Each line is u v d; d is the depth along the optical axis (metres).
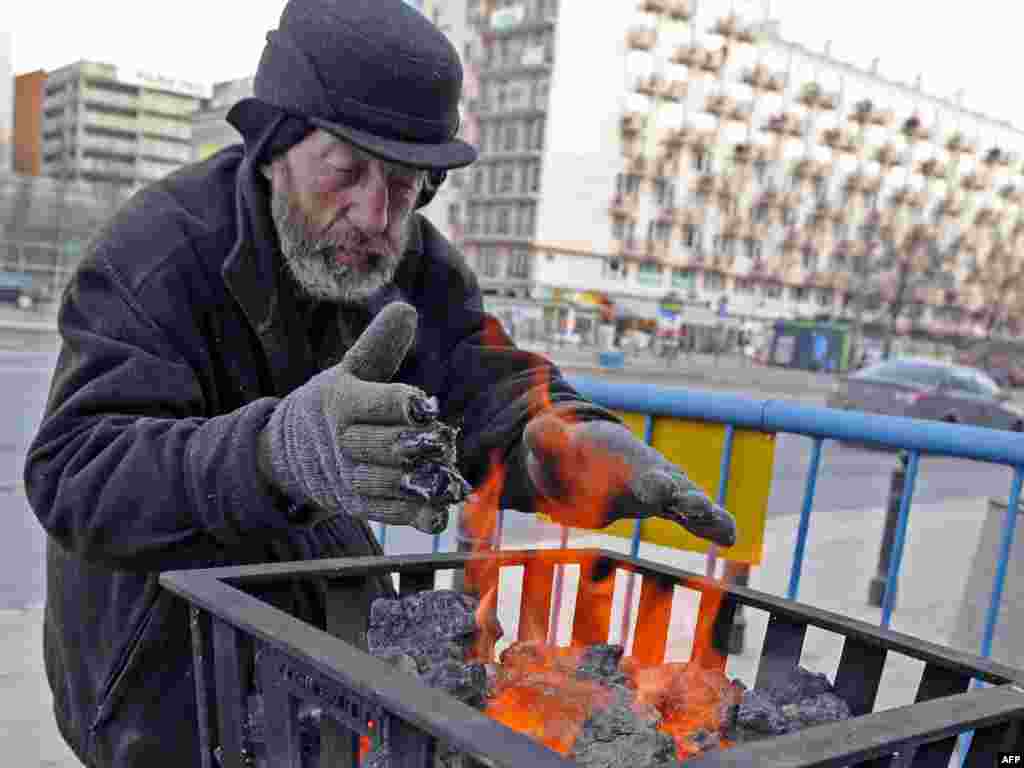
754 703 0.91
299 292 1.25
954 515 6.53
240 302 1.19
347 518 1.35
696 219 46.66
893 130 55.62
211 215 1.22
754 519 2.20
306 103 1.08
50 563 1.24
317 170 1.13
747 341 49.12
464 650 1.02
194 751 1.15
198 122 61.97
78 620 1.18
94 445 0.99
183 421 1.00
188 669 1.13
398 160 1.07
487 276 44.03
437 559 1.11
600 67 42.69
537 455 1.21
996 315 60.72
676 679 1.02
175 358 1.12
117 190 28.52
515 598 3.13
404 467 0.80
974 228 60.94
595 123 42.94
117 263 1.14
